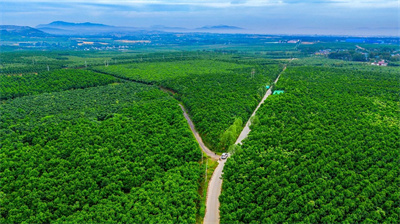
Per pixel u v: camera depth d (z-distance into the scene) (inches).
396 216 3257.9
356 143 4638.3
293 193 3513.8
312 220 3191.4
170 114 6102.4
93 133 5083.7
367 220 3174.2
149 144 4783.5
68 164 4180.6
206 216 3602.4
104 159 4276.6
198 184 4079.7
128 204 3440.0
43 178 3828.7
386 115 5925.2
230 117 6033.5
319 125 5388.8
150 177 4114.2
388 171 3988.7
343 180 3777.1
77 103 6948.8
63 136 4945.9
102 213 3272.6
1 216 3321.9
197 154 4672.7
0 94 7411.4
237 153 4517.7
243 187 3732.8
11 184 3730.3
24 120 5689.0
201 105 6811.0
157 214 3341.5
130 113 6141.7
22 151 4434.1
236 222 3240.7
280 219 3203.7
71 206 3449.8
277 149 4522.6
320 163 4079.7
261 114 5949.8
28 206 3476.9
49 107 6574.8
